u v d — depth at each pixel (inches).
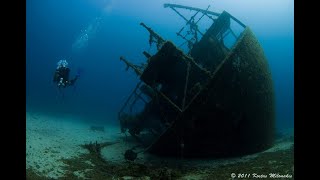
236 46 337.4
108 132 610.5
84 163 314.7
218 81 322.0
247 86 339.0
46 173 253.6
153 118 453.4
